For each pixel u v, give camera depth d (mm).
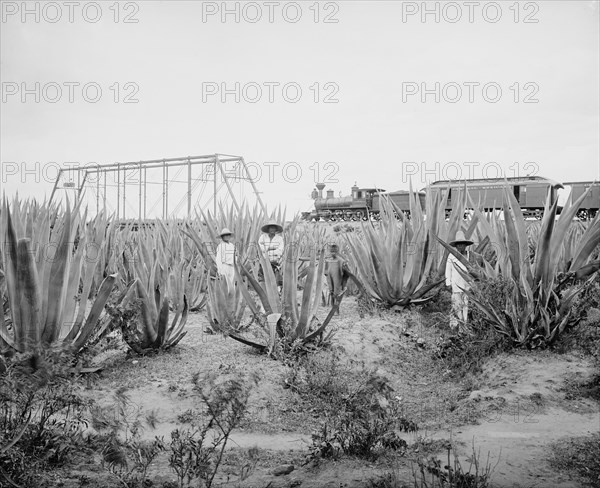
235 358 7738
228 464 4746
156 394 6332
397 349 9227
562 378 7074
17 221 6848
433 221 11641
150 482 4211
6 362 5363
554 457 4820
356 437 5039
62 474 4309
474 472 4488
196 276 12125
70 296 6516
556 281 8430
